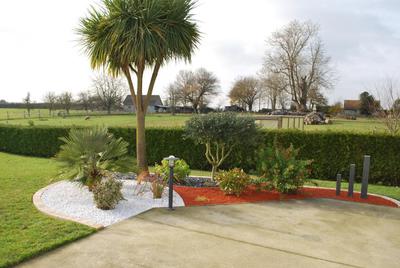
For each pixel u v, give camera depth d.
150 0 6.89
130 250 3.58
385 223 4.92
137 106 7.75
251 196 6.23
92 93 46.28
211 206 5.50
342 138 8.95
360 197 6.52
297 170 6.36
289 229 4.50
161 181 6.36
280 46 40.91
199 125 6.90
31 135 12.51
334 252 3.77
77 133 6.08
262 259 3.50
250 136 7.03
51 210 4.84
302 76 40.44
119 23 6.70
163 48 7.06
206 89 59.66
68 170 5.86
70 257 3.36
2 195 5.63
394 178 8.61
